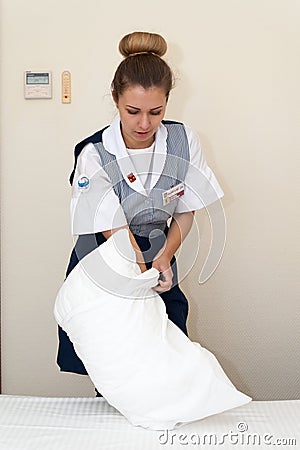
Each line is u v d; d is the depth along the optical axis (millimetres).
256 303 2904
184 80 2820
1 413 2037
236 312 2912
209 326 2922
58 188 2881
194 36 2803
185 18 2797
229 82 2816
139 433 1913
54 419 2002
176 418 1921
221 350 2930
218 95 2824
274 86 2812
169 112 2840
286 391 2926
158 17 2799
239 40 2799
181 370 1935
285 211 2867
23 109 2859
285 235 2877
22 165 2881
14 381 2969
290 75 2805
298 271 2885
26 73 2836
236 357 2928
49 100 2852
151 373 1931
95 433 1910
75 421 1989
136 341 1950
